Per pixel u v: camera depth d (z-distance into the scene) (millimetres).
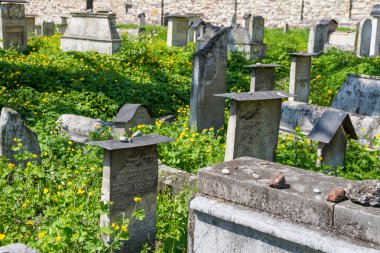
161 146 8656
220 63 10828
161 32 30281
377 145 9258
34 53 18266
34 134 8039
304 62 13586
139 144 5766
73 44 19781
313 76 17172
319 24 21609
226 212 4480
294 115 10758
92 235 5301
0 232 5953
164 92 14438
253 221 4316
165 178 7438
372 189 4074
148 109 10047
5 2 18859
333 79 16500
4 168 7277
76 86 13945
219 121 11062
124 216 5777
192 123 10695
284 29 31703
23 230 5828
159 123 10188
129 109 9711
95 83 14281
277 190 4359
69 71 14992
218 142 9188
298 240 4078
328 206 4090
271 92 8219
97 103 13078
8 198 6465
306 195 4258
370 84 11781
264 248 4336
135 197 5867
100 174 7258
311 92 15094
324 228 4113
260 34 20438
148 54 18016
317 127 8328
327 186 4461
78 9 42812
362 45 21047
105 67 16188
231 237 4527
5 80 13719
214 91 10820
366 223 3924
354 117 10109
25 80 13875
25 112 11836
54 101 12562
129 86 14516
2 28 18422
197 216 4730
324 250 3965
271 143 8336
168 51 20266
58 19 43844
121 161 5711
